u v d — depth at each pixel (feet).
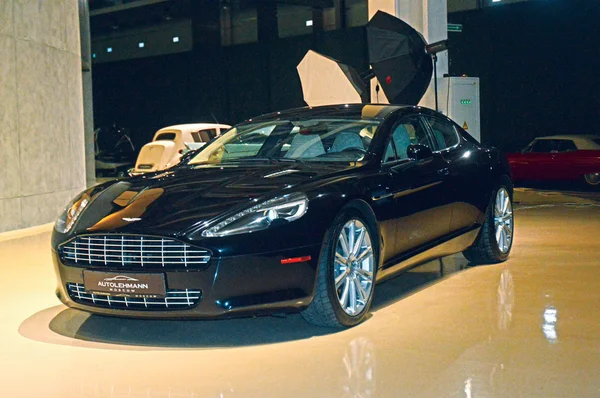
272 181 16.56
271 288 15.21
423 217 19.45
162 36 116.47
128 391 13.12
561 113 69.26
